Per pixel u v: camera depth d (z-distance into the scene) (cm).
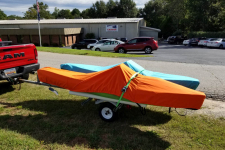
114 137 362
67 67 523
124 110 485
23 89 629
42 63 1063
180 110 487
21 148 322
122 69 400
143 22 4612
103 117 428
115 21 3722
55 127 391
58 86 459
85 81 420
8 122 412
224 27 3700
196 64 1094
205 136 367
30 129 383
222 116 449
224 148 332
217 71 902
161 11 6588
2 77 507
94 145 336
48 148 325
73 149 323
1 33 3691
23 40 3659
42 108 489
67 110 479
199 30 4031
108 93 397
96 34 3841
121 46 1834
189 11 3888
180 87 372
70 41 3625
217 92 614
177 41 3734
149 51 1803
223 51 2017
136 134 374
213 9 3594
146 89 369
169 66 1028
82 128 390
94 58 1290
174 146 338
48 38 3528
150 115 459
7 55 524
